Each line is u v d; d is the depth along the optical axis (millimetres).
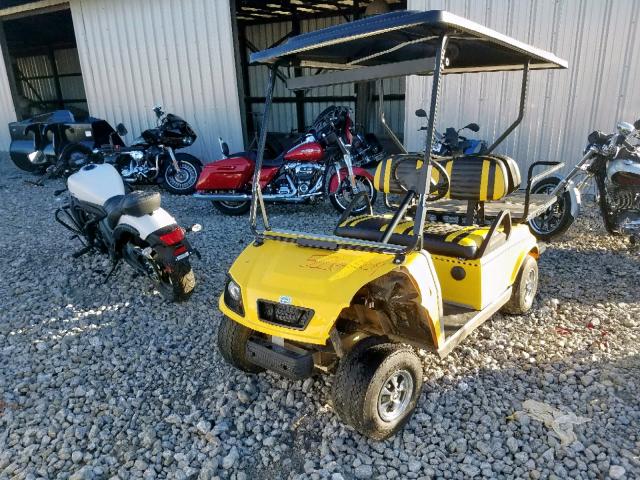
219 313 3984
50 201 7910
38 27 14531
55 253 5402
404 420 2607
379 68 2602
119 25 9930
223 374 3199
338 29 2377
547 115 6809
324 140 6309
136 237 4137
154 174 8086
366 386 2361
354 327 2818
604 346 3340
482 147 6867
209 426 2723
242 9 11555
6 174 10359
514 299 3643
